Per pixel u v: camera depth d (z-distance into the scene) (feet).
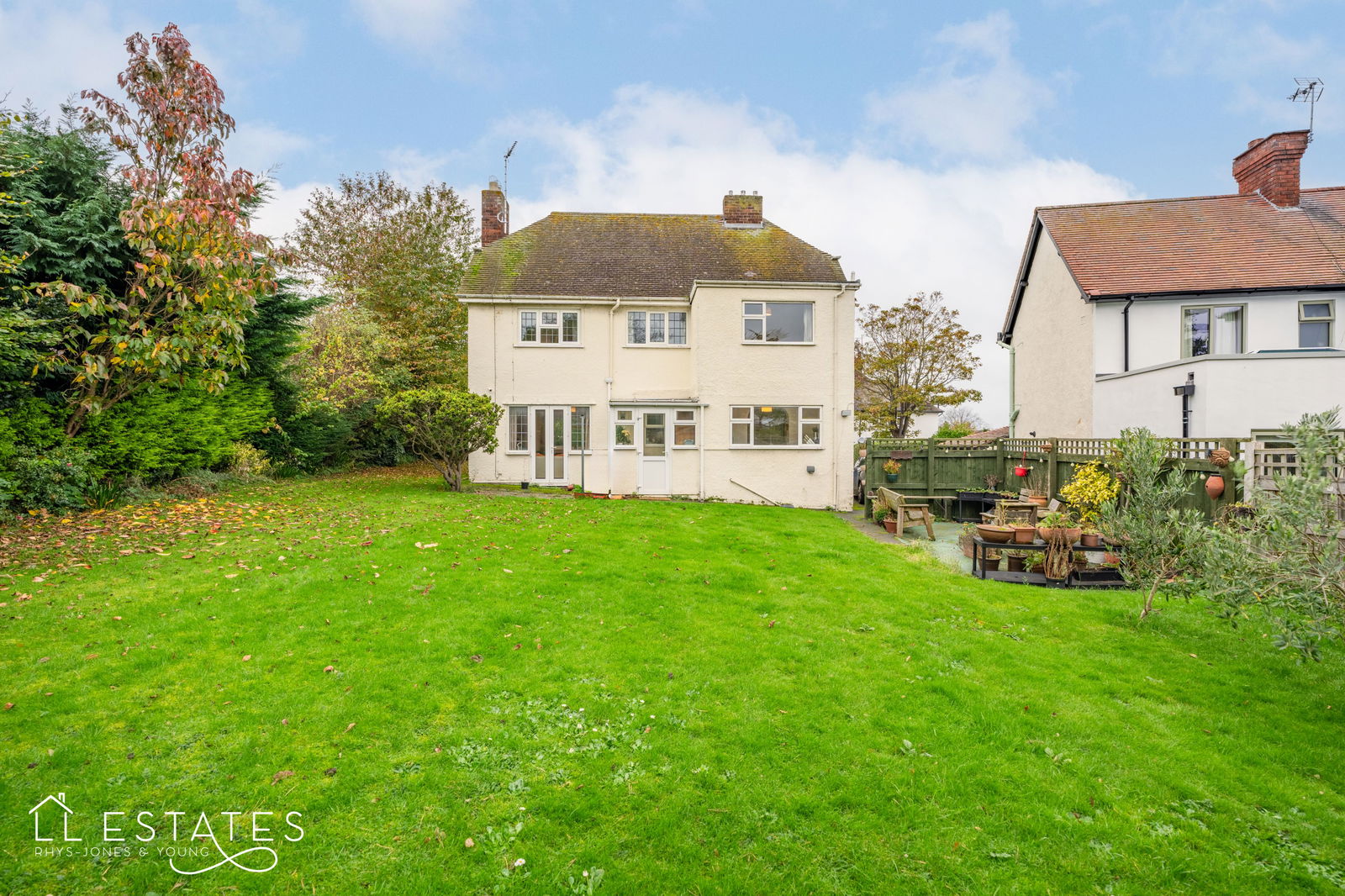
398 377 82.12
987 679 19.10
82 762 13.56
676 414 62.64
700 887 10.75
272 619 21.31
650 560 30.78
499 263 67.51
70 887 10.39
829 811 12.69
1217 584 18.17
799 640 21.65
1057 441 48.85
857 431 129.80
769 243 72.28
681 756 14.47
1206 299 54.29
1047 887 10.92
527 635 21.16
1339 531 16.22
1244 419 41.96
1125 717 16.93
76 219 38.93
